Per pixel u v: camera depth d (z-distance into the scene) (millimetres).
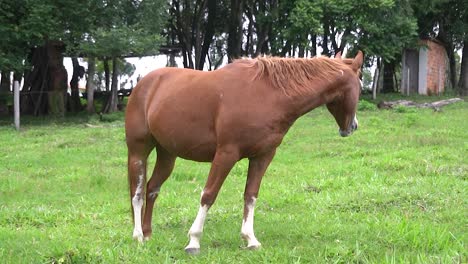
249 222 5480
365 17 22609
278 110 5145
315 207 7406
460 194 7547
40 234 6301
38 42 20234
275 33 25125
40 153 12766
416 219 6461
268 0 27375
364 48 23578
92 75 22844
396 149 12031
